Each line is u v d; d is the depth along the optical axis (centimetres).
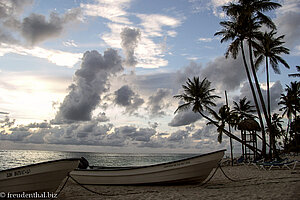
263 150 2402
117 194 955
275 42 2759
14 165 4703
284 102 4369
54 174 788
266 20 2361
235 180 1274
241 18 2428
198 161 1059
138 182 1160
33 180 777
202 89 3083
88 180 1283
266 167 2031
